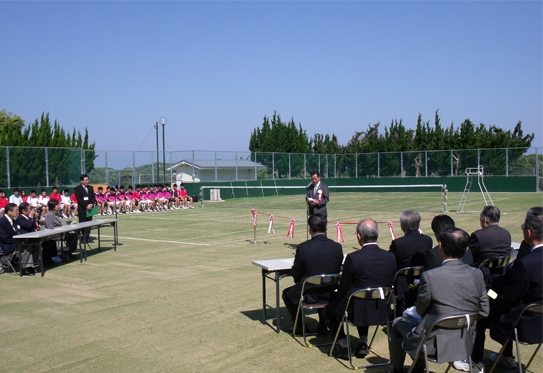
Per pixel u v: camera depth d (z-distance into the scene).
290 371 4.64
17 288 8.13
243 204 29.59
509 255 5.32
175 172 32.50
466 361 4.70
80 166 26.75
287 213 22.61
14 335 5.77
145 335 5.70
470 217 18.61
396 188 41.81
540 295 4.00
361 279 4.68
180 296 7.45
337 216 20.08
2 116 48.12
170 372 4.64
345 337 5.03
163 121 36.06
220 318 6.32
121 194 23.94
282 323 6.13
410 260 5.41
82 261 10.52
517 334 4.11
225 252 11.42
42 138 34.97
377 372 4.62
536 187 35.97
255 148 55.75
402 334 4.30
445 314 3.76
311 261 5.20
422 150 44.22
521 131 45.06
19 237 8.74
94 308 6.86
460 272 3.81
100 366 4.81
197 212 23.77
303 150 54.41
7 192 22.92
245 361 4.89
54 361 4.96
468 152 38.66
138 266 9.87
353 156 44.06
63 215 21.34
